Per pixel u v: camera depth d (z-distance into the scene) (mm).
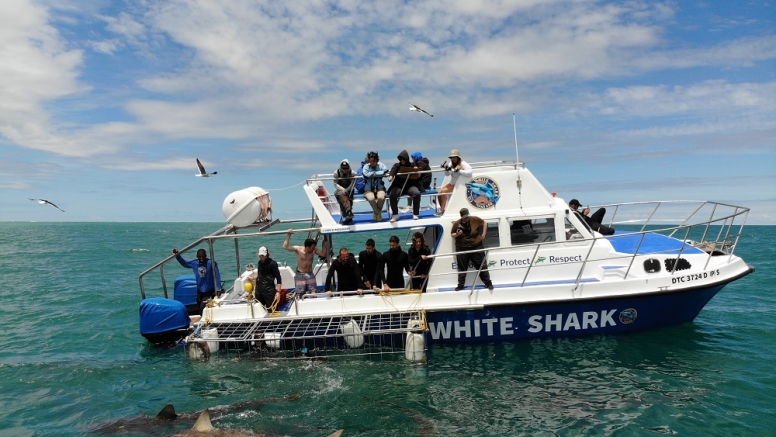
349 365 9109
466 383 8227
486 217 10070
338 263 10328
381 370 8852
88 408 7855
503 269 10133
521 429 6738
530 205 10188
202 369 9203
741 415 6984
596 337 9867
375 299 9836
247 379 8688
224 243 43875
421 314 9445
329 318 9656
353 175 10430
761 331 10711
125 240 51719
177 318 10688
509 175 10195
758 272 19297
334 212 12094
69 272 24062
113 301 16547
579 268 10078
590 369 8641
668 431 6602
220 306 10117
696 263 9953
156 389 8516
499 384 8164
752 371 8508
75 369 9602
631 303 9680
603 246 10078
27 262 28703
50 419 7484
